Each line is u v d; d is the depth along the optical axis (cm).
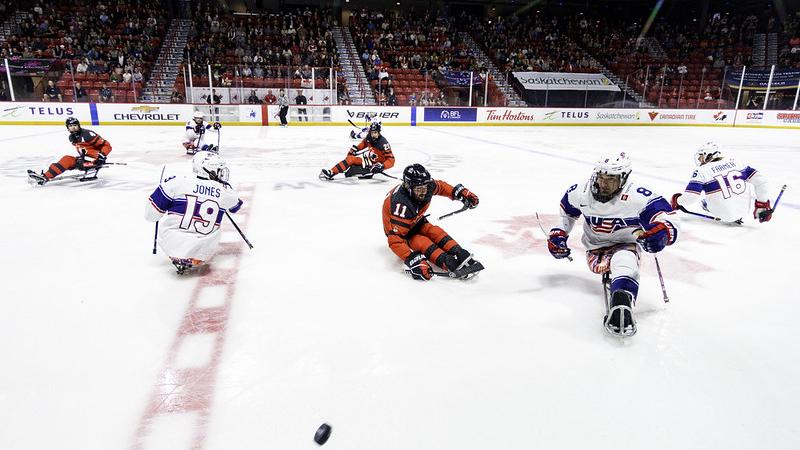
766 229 483
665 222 259
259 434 185
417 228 361
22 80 1809
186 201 320
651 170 933
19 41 2062
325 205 570
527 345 252
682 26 3080
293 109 2000
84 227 459
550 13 3391
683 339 260
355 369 229
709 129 2164
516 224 495
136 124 1870
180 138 1387
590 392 213
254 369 228
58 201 564
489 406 203
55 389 211
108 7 2398
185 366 230
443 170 879
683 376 226
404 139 1522
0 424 189
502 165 952
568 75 2383
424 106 2130
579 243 432
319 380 220
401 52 2555
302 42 2394
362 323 274
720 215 488
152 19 2347
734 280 346
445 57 2547
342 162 728
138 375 223
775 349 251
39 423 190
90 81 1884
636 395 211
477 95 2248
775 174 909
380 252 397
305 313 286
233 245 411
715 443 183
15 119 1762
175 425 190
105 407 200
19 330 262
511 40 2819
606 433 188
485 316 284
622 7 3347
